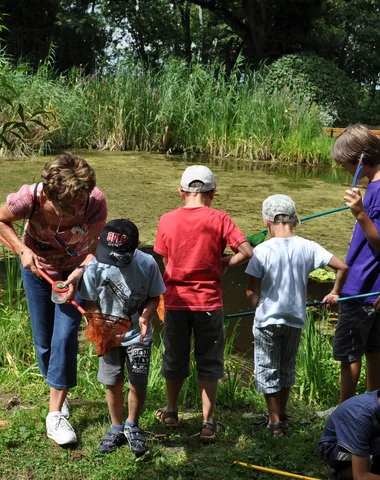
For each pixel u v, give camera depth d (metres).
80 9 24.86
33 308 3.75
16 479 3.21
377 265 3.65
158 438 3.66
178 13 34.09
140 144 16.22
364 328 3.70
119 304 3.40
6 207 3.48
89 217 3.57
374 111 25.06
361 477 2.72
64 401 3.82
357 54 27.67
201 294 3.62
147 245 7.63
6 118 13.93
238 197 10.70
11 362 4.45
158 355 4.53
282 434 3.71
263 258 3.69
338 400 4.30
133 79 16.55
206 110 16.34
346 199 3.52
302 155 15.51
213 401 3.67
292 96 18.36
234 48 28.00
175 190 11.05
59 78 16.78
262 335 3.71
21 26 24.38
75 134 15.84
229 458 3.48
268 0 23.52
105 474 3.26
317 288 6.50
